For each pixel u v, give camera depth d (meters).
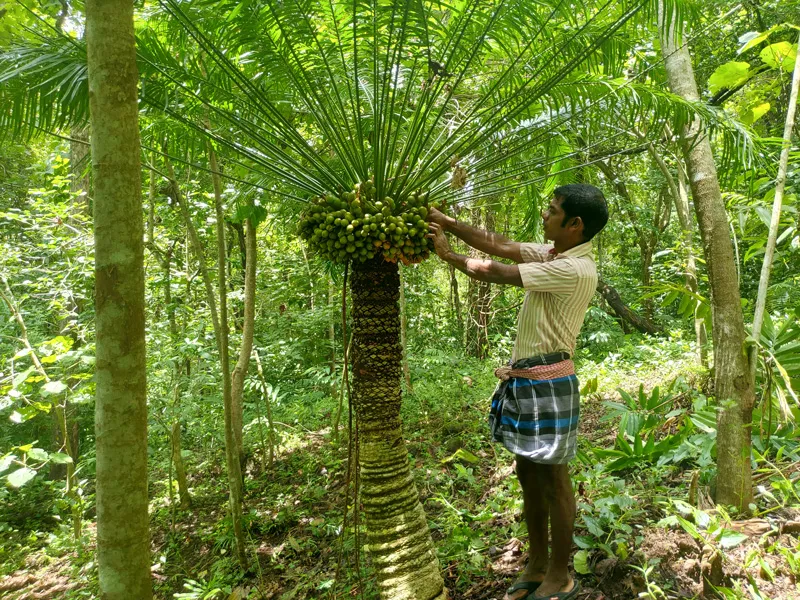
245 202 4.40
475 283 8.83
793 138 6.04
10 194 7.74
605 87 3.29
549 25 3.14
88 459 5.38
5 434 6.98
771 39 5.62
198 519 4.84
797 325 3.32
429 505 3.92
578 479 3.32
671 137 4.35
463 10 2.78
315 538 3.98
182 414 4.80
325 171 2.87
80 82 2.28
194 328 5.39
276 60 2.88
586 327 10.33
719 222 2.96
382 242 2.45
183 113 3.12
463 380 6.40
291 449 5.95
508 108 3.35
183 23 2.66
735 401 2.88
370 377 2.60
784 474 3.20
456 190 3.00
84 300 5.65
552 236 2.43
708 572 2.34
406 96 2.79
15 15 2.85
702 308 3.82
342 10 2.90
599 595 2.46
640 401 4.41
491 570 2.86
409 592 2.44
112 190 1.60
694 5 3.14
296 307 8.78
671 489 3.27
